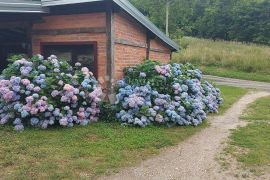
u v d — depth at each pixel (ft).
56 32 35.35
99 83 32.53
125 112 28.63
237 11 161.17
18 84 26.05
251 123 31.91
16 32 39.91
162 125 29.04
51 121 25.63
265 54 104.17
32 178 16.81
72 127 26.50
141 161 20.38
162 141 24.26
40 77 26.58
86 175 17.74
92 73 32.53
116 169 18.89
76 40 34.40
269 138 26.21
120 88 30.89
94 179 17.40
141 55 40.57
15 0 30.91
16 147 21.08
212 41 141.38
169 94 31.48
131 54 37.70
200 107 31.40
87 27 33.71
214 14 170.09
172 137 25.64
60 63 28.60
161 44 47.60
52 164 18.61
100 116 29.63
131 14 34.88
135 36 38.60
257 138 26.12
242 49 116.98
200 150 23.03
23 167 18.08
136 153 21.62
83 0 31.40
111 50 32.81
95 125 27.63
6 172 17.52
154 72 32.30
